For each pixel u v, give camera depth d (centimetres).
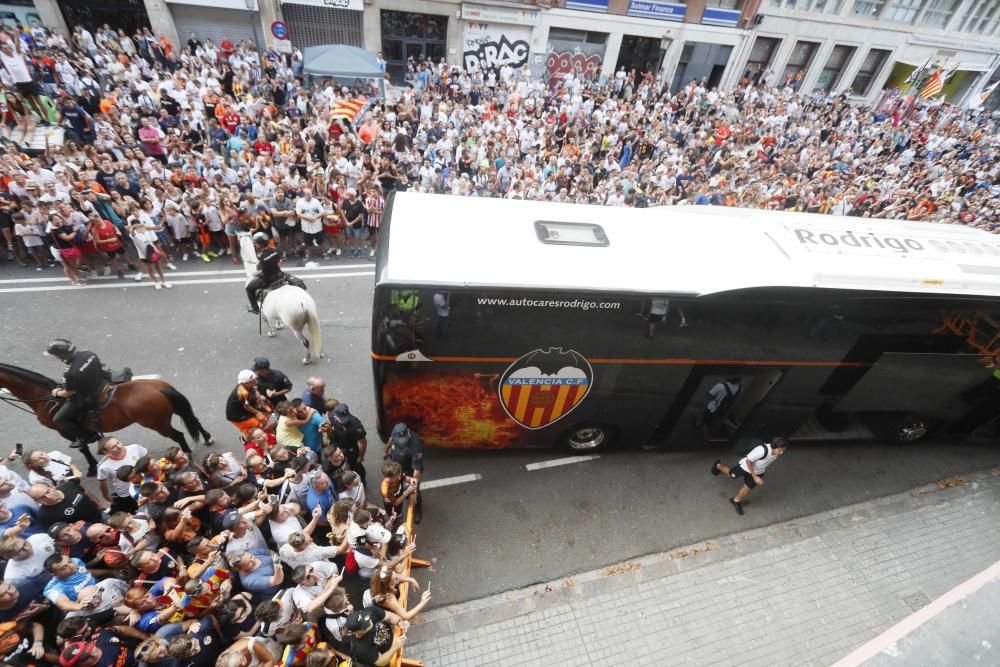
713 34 2709
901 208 1792
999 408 881
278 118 1769
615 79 2608
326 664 422
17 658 463
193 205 1199
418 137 1819
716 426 863
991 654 144
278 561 579
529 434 803
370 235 1435
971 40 3114
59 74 1606
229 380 934
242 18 2214
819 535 773
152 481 574
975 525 811
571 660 595
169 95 1708
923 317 727
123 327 1019
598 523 759
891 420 894
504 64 2584
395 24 2402
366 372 984
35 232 1097
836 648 630
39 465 586
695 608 661
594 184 1761
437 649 595
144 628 491
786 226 770
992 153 2412
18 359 911
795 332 721
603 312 665
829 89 3194
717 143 2133
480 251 671
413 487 643
